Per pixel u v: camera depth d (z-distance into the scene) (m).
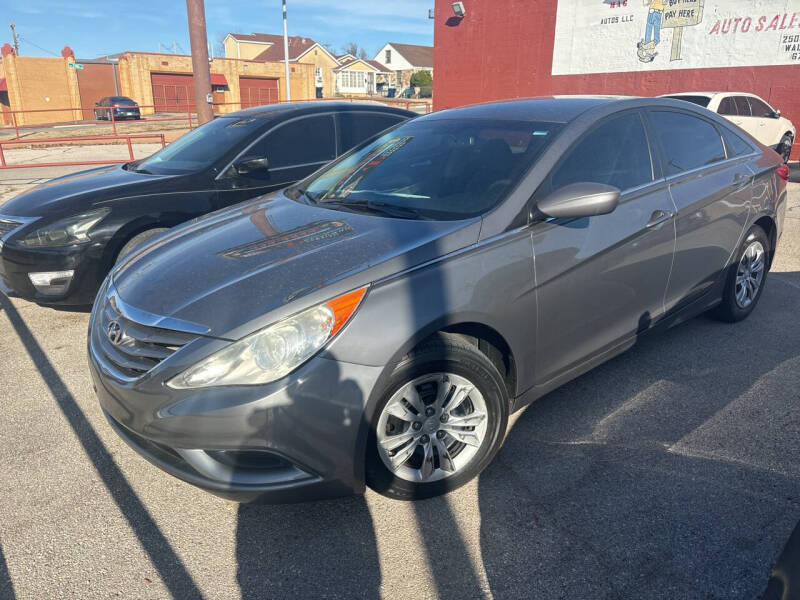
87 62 44.81
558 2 16.84
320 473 2.20
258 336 2.11
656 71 15.57
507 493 2.54
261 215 3.12
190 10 9.19
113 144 20.39
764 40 13.80
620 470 2.66
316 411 2.12
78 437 3.07
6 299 5.19
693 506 2.42
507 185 2.72
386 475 2.37
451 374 2.39
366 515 2.45
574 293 2.78
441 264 2.37
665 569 2.11
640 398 3.26
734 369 3.55
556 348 2.80
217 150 4.98
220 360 2.10
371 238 2.53
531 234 2.63
